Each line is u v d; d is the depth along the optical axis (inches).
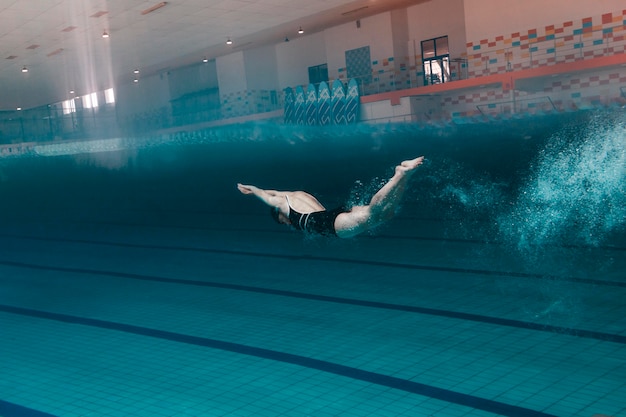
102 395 157.4
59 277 311.4
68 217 536.7
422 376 156.7
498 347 173.3
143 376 168.9
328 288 252.7
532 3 636.7
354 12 725.9
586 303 207.9
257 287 263.1
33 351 196.2
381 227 380.8
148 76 1117.7
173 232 426.6
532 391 143.6
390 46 769.6
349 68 821.9
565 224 341.4
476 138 652.1
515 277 247.9
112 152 1168.8
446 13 735.7
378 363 167.3
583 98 622.2
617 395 138.9
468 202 438.6
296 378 160.7
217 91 1010.1
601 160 483.2
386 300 229.0
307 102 827.4
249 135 934.4
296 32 814.5
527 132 619.2
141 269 317.1
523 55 652.1
